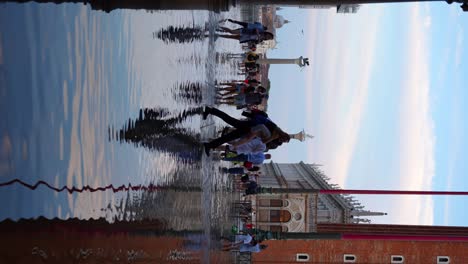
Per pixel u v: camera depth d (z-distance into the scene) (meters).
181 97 9.88
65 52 4.31
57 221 3.91
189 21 11.15
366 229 41.28
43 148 3.80
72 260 4.15
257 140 11.75
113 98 5.67
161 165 7.84
